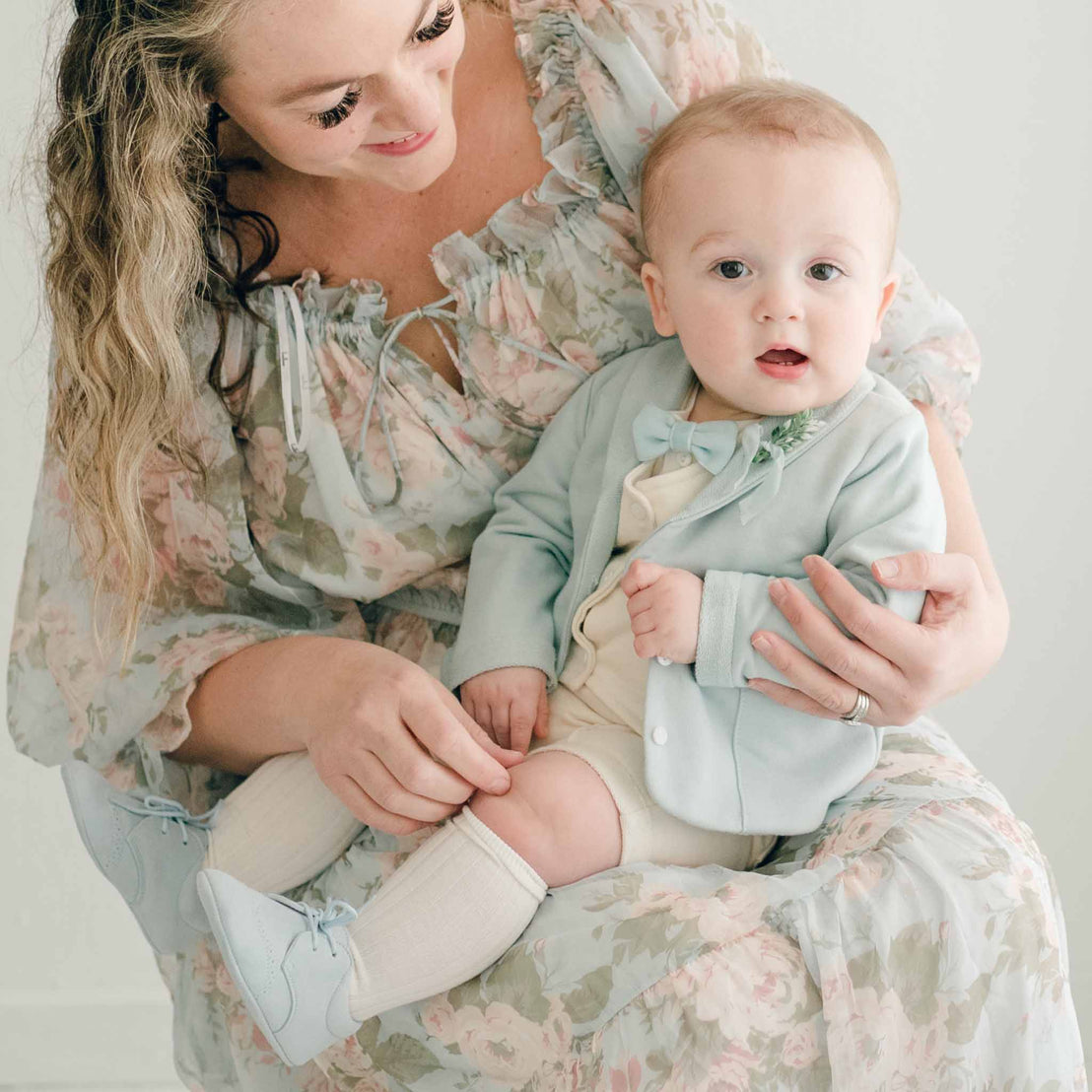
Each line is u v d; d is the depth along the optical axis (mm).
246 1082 1325
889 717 1106
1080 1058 1074
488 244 1306
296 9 1021
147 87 1146
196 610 1395
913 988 1013
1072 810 2047
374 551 1346
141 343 1221
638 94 1257
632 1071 997
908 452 1167
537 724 1250
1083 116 1809
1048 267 1861
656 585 1138
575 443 1320
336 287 1334
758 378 1163
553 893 1101
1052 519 1950
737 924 1015
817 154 1137
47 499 1358
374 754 1157
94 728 1335
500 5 1320
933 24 1791
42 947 2117
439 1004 1120
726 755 1154
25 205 1385
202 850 1348
